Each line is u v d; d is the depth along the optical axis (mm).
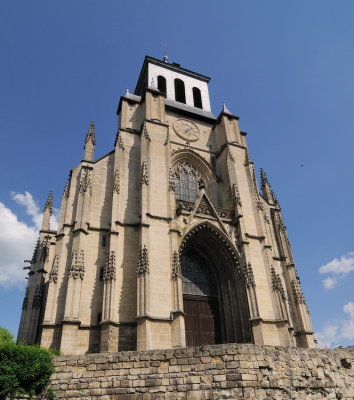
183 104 58094
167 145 43344
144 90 48219
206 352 19797
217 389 18641
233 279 39625
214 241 40875
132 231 37000
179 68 64562
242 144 51250
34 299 39781
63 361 19922
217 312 39469
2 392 17156
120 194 38750
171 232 36406
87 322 31703
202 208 40969
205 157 50156
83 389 19078
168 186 39688
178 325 31172
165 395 18750
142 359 19922
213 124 54781
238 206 42562
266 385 19078
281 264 45500
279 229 47938
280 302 37438
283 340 35469
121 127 45125
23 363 18219
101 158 41562
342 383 22234
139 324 30281
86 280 33656
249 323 36000
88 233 36125
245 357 19516
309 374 20906
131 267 34844
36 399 18297
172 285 33500
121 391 19000
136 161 43000
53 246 45688
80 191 37500
